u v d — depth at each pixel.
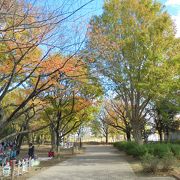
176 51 30.09
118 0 29.41
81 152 45.91
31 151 27.94
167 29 29.88
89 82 22.02
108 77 28.30
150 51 28.86
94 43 14.12
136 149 29.77
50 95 21.70
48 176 18.81
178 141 46.22
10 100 21.59
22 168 19.97
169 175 18.25
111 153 43.41
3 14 8.62
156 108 35.84
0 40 10.39
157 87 29.14
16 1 9.18
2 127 11.60
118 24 28.61
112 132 89.38
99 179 17.36
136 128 34.09
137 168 22.03
